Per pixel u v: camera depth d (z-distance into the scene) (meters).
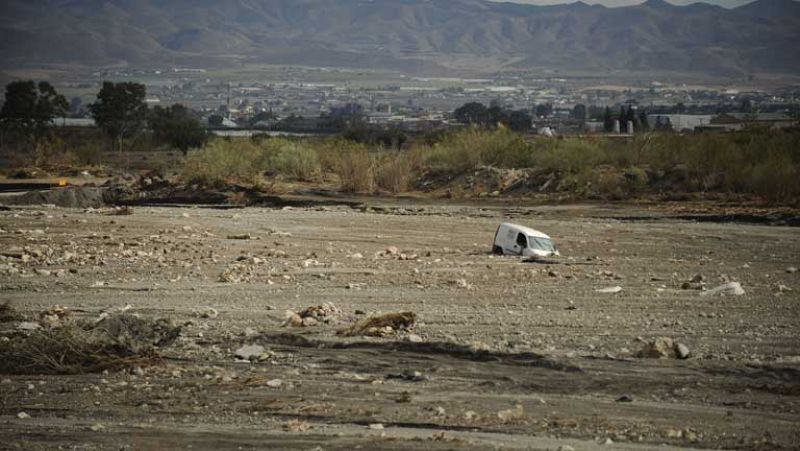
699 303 82.00
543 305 81.44
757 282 97.31
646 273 104.62
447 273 102.38
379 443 44.41
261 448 44.16
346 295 87.38
